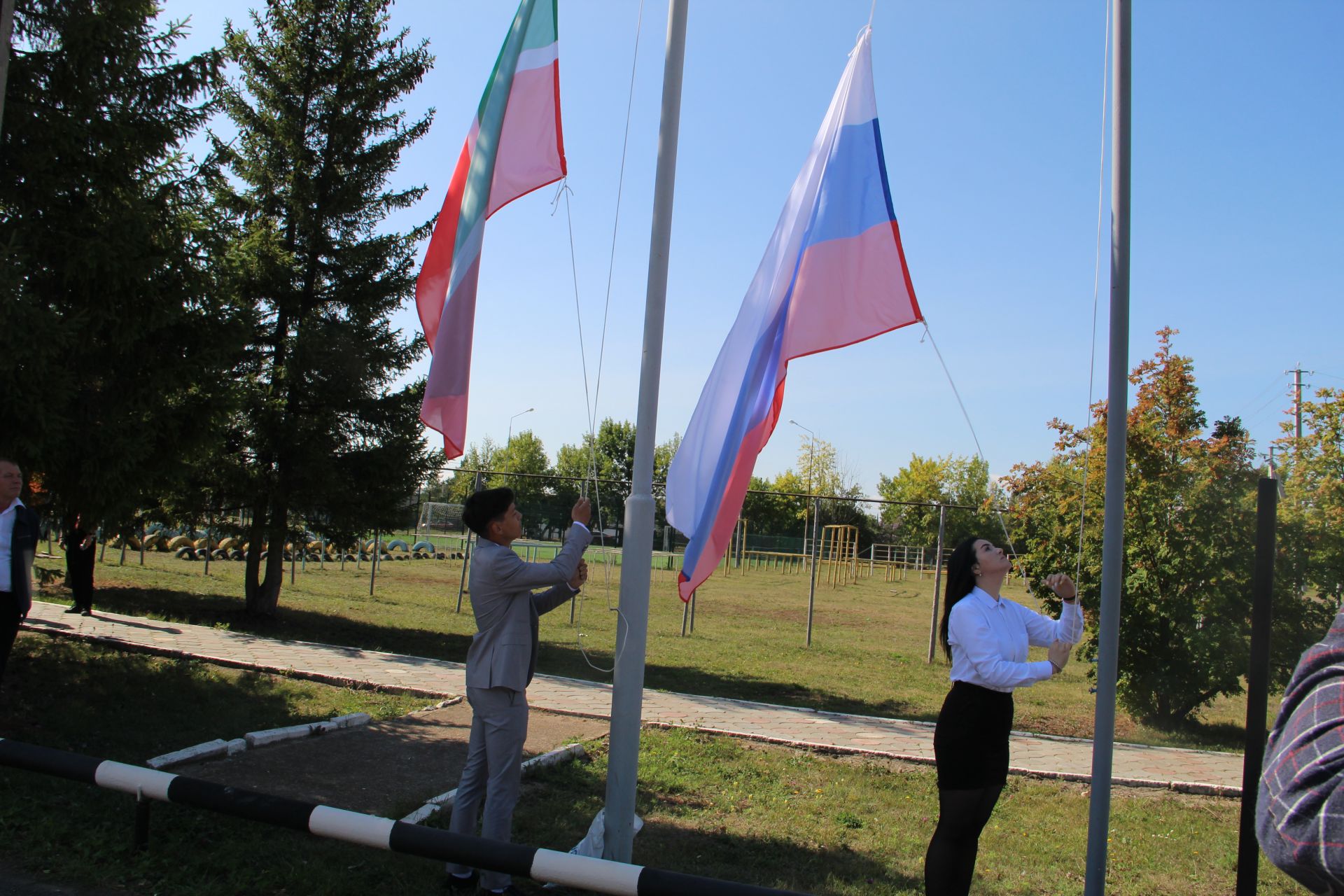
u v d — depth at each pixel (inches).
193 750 247.1
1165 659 412.8
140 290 305.1
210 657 400.5
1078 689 545.3
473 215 203.0
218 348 336.8
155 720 286.7
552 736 314.3
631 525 172.9
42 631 425.7
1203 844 245.8
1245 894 139.1
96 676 336.2
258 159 597.0
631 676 171.3
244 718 300.8
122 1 297.4
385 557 1414.9
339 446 592.1
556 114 207.5
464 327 196.4
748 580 1470.2
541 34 211.8
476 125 212.5
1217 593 394.0
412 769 257.4
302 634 560.4
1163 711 420.2
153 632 463.2
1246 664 393.1
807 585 1429.6
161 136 314.0
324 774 245.4
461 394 195.0
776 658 585.0
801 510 2139.5
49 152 275.6
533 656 182.5
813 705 429.7
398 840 144.3
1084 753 350.9
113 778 169.2
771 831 229.9
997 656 157.2
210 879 171.6
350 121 592.7
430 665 442.0
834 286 181.6
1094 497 429.7
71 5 293.7
